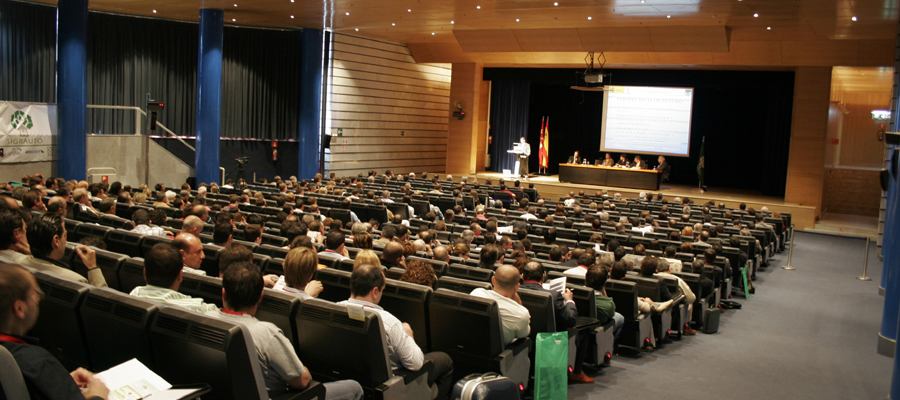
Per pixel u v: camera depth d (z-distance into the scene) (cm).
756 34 1778
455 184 1917
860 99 2780
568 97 2755
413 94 2578
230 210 915
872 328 866
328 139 2161
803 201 2036
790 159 2038
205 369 251
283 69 2208
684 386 565
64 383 190
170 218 805
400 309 427
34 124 1498
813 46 1838
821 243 1706
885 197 1298
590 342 555
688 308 745
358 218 1168
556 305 477
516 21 1794
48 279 302
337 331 324
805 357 702
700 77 2208
